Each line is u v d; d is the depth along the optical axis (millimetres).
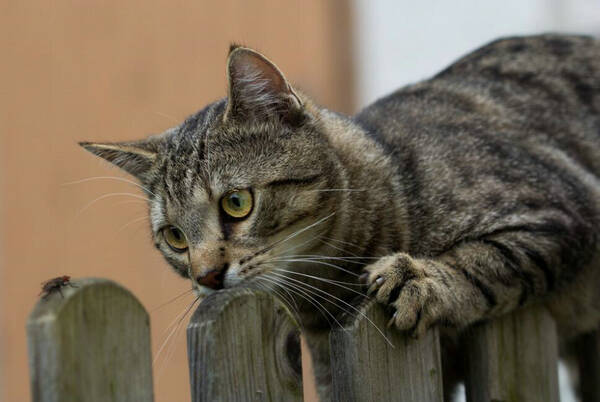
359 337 2846
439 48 7512
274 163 3680
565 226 3920
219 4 6766
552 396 3859
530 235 3807
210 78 6730
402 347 3008
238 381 2422
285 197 3645
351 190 3830
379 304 3045
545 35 5492
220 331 2383
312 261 3652
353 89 7320
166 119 6645
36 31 6613
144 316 2242
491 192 3965
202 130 3787
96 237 6508
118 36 6629
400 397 2963
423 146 4168
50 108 6602
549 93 5023
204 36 6734
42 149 6590
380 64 7551
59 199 6559
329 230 3744
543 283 3830
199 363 2383
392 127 4316
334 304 3811
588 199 4281
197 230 3590
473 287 3600
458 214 3898
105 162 4105
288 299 3734
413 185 3986
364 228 3816
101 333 2146
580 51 5328
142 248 6410
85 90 6602
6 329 6609
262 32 6879
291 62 6984
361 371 2836
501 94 4902
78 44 6613
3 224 6625
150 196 3918
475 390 3668
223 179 3607
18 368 6578
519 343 3764
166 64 6672
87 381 2107
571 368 4859
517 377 3734
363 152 3979
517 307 3740
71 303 2078
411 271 3312
